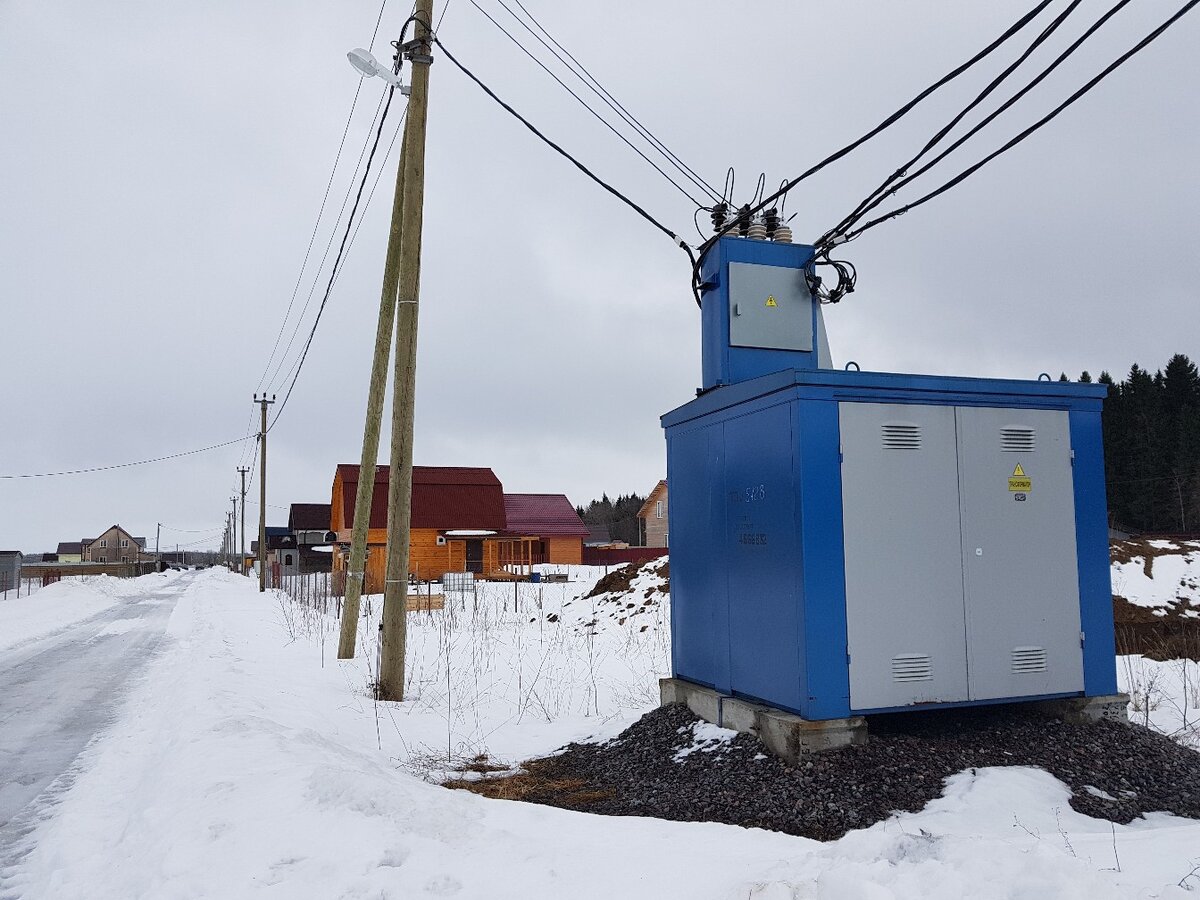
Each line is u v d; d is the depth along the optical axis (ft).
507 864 12.90
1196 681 29.14
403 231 37.96
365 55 36.42
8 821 19.97
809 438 20.01
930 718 21.80
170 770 20.90
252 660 46.42
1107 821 16.74
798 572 19.77
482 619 69.82
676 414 26.91
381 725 30.19
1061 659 21.42
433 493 152.97
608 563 183.42
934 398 21.08
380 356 48.70
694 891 11.76
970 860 10.89
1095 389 22.52
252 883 12.64
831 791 17.84
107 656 53.52
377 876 12.34
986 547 21.09
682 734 23.53
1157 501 186.60
